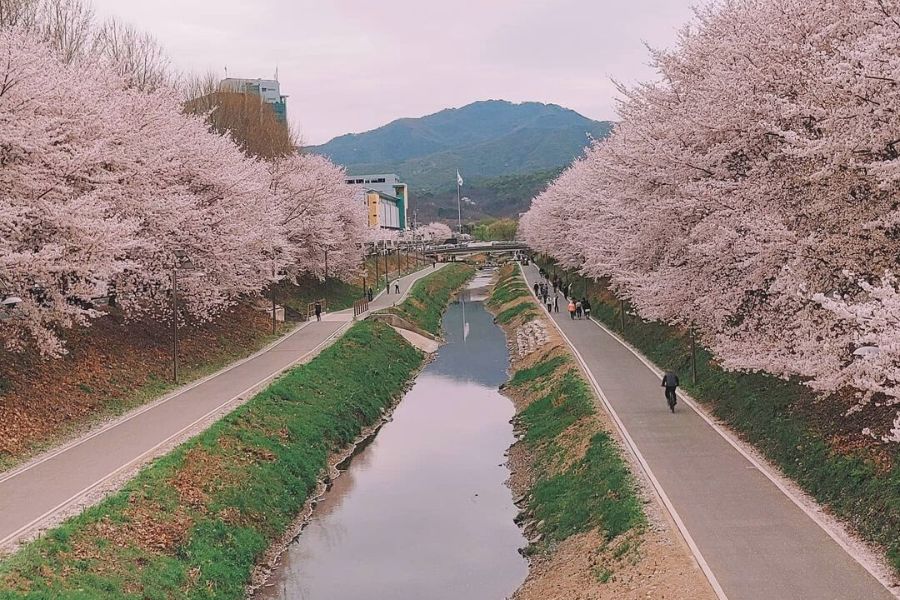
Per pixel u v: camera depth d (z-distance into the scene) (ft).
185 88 229.25
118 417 98.63
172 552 65.41
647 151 97.81
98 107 101.04
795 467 71.97
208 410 101.96
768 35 79.97
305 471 95.55
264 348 162.20
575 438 96.12
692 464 77.25
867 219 67.15
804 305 73.00
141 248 111.96
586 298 237.25
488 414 134.82
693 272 94.43
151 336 134.00
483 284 438.81
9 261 78.84
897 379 48.47
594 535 67.72
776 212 75.66
